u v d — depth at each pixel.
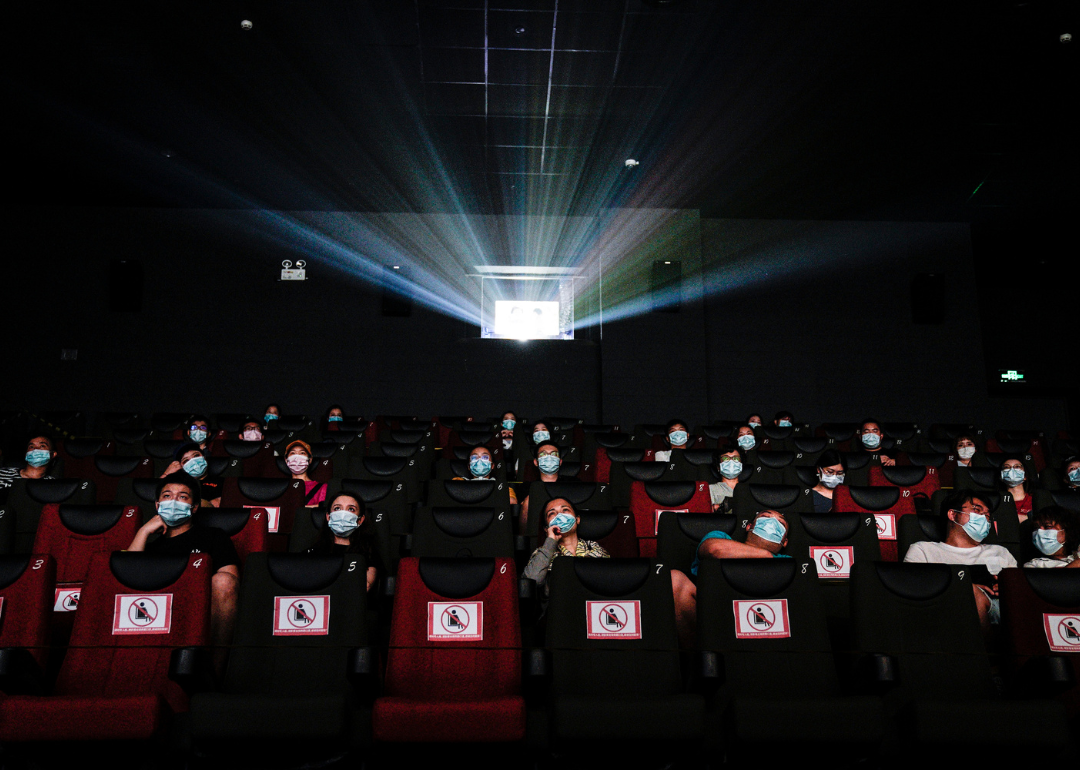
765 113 10.23
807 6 8.13
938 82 9.51
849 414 13.33
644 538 5.62
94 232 13.07
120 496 5.42
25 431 11.82
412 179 12.30
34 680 3.30
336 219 13.40
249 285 13.16
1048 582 3.73
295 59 9.19
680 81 9.47
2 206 13.01
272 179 12.25
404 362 13.15
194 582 3.53
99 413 12.44
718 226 13.73
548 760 3.33
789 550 4.86
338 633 3.52
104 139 11.08
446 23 8.43
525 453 8.57
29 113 10.43
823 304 13.59
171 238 13.17
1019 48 8.83
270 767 3.24
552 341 13.34
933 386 13.45
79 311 12.84
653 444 9.16
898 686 3.33
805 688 3.48
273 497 5.55
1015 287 15.41
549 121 10.46
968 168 11.74
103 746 3.13
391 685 3.38
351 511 4.42
